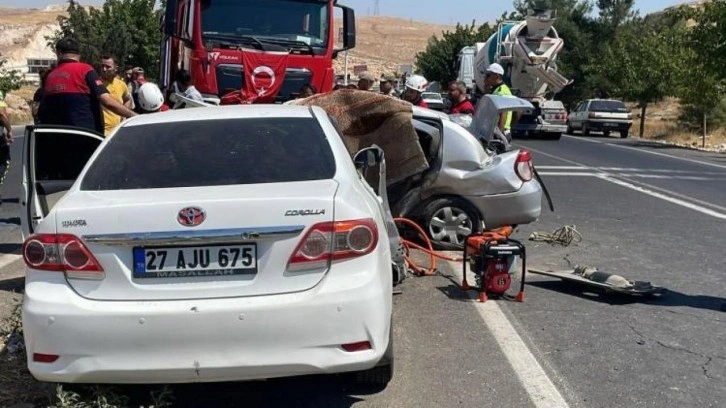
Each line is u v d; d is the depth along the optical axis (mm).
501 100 8133
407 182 7887
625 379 4684
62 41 7230
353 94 7176
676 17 27047
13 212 10367
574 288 6754
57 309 3596
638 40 37188
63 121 7168
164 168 4227
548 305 6223
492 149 8508
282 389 4527
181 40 10664
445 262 7594
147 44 36531
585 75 52312
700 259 7984
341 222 3707
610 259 7934
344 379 4609
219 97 10172
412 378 4680
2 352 4914
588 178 15219
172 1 10617
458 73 31656
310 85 10141
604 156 21266
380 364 4246
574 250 8359
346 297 3635
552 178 15055
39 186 5461
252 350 3590
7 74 28953
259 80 10250
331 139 4582
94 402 4035
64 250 3652
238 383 4617
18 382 4480
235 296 3641
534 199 7945
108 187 4102
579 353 5121
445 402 4328
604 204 11742
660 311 6094
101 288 3650
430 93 32031
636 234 9320
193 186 4051
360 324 3656
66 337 3586
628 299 6398
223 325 3564
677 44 34219
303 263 3660
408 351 5145
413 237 8094
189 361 3586
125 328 3562
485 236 6484
